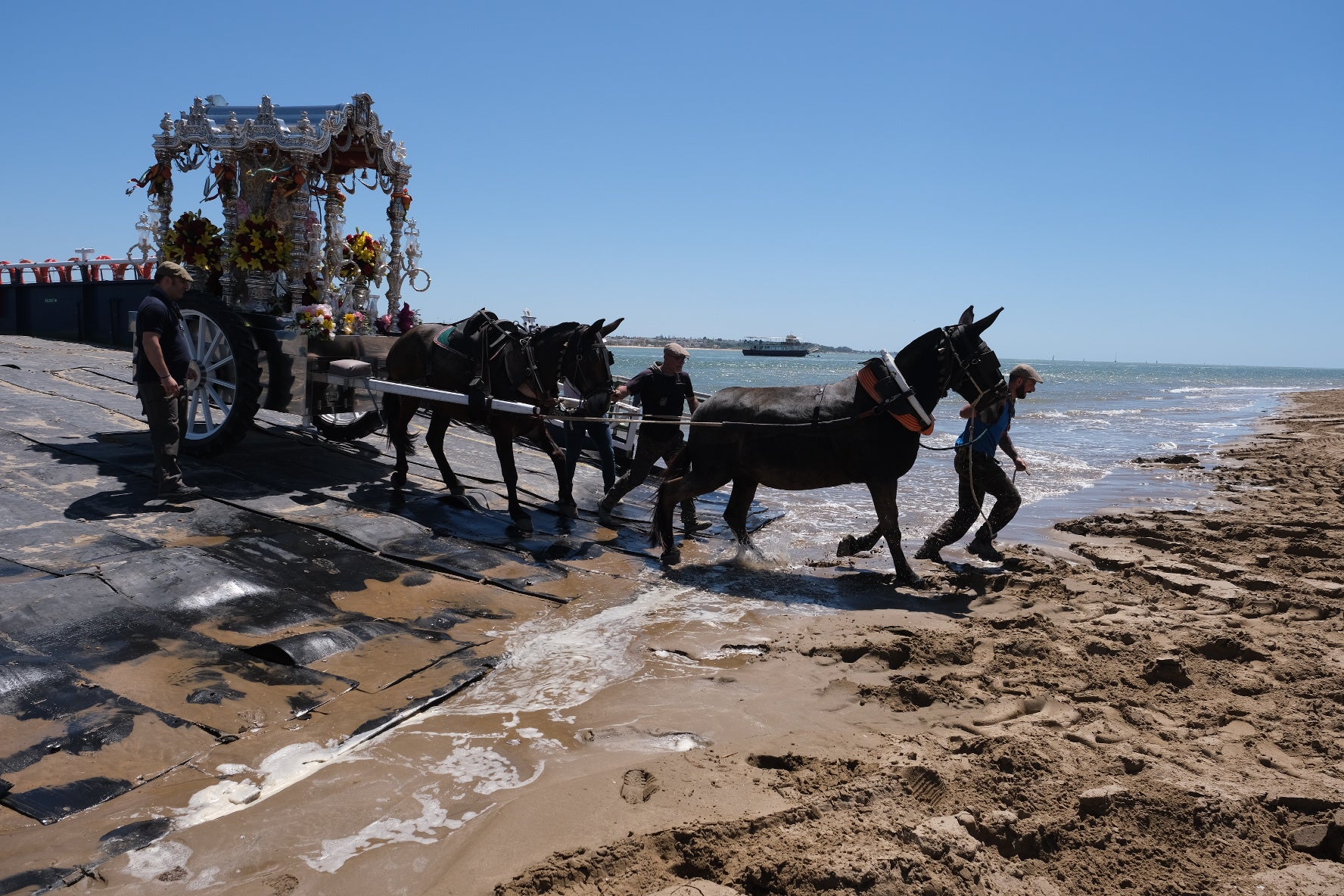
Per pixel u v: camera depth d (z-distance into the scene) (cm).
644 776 399
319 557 663
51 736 390
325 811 365
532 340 844
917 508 1161
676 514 998
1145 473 1533
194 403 841
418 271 1116
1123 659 563
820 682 528
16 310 1619
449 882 315
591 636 602
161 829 343
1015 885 327
